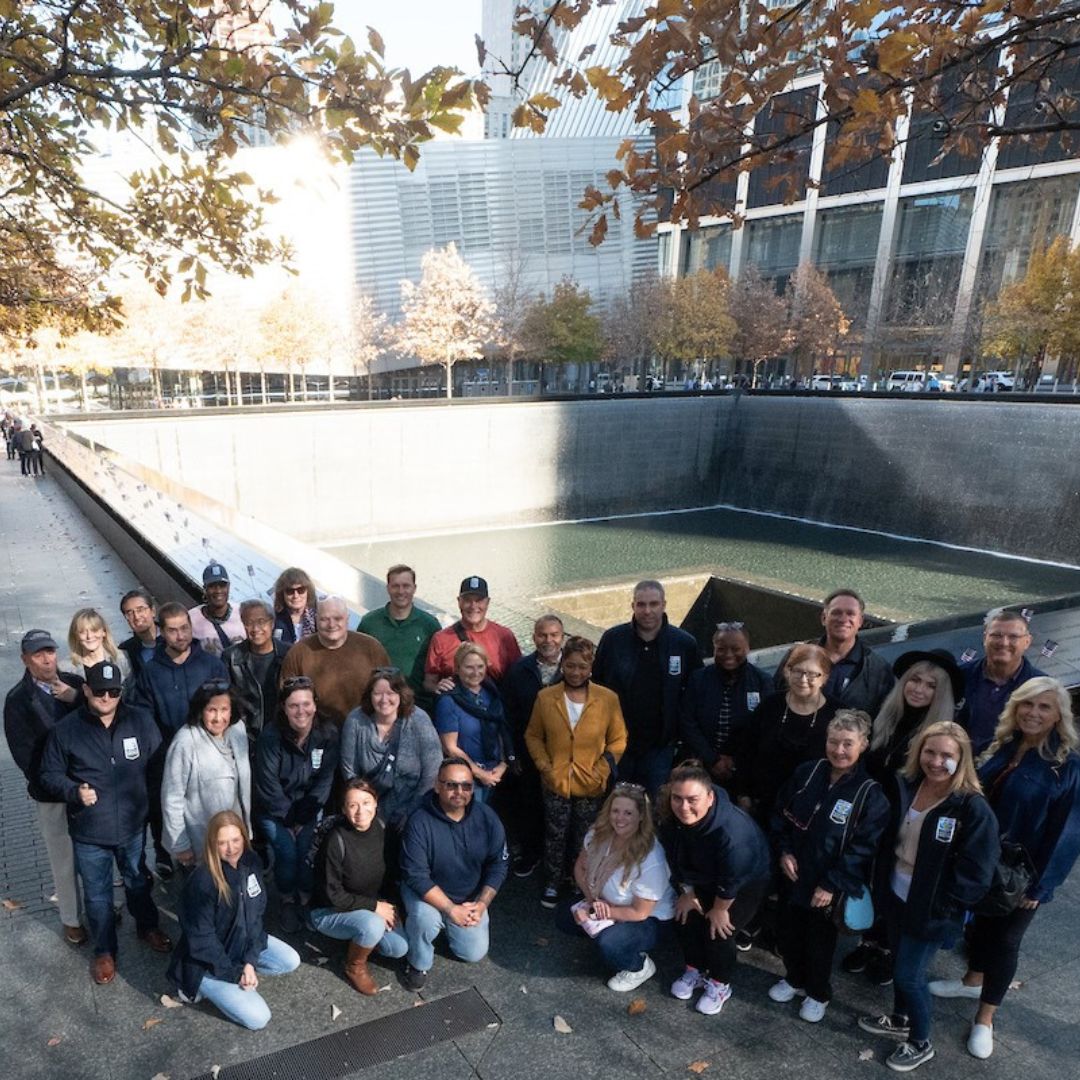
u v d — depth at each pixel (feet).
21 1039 11.66
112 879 13.17
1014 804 11.65
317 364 177.27
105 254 18.71
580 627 35.50
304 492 103.71
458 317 163.84
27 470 82.69
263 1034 11.83
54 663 13.57
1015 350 133.69
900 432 115.14
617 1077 11.15
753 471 138.62
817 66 11.66
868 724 12.05
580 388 218.79
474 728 15.24
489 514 119.85
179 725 15.17
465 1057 11.46
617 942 12.54
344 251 176.35
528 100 10.23
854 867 11.82
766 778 14.16
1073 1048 11.82
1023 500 101.96
